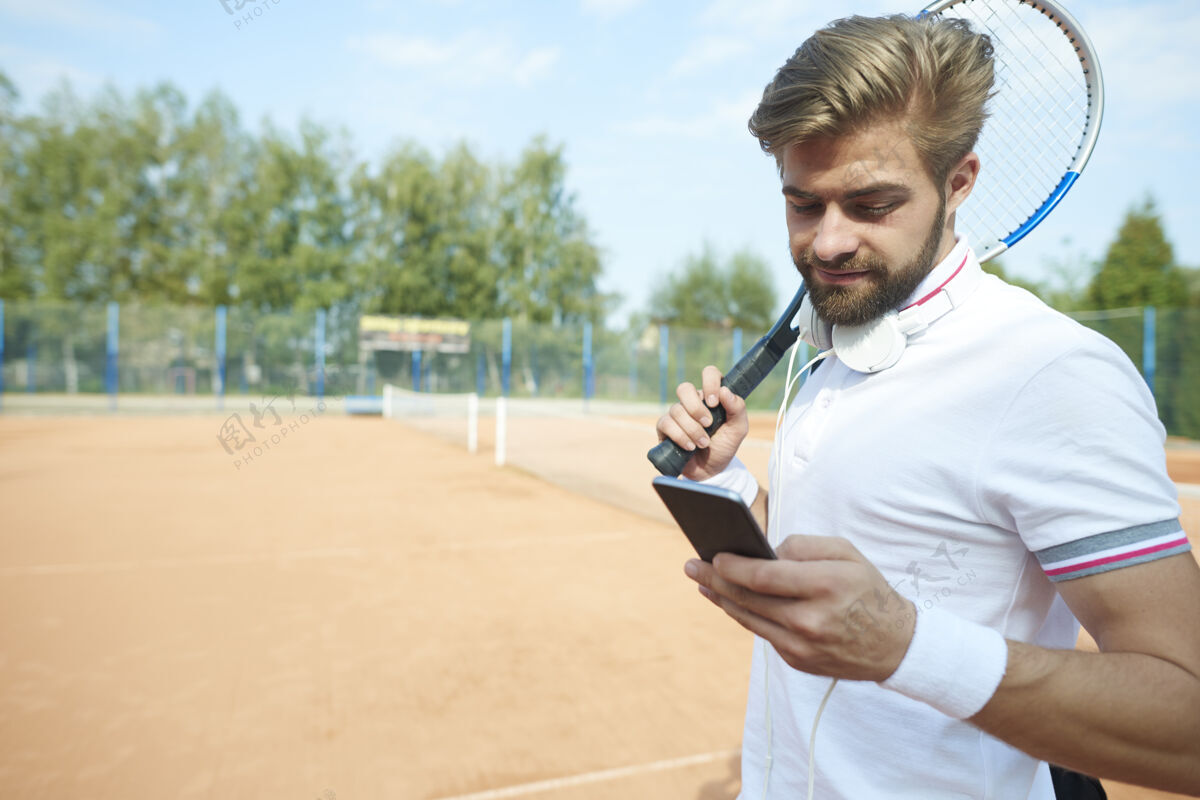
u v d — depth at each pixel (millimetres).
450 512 7590
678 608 4543
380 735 2969
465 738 2947
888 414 912
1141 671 710
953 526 863
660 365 25594
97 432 15766
